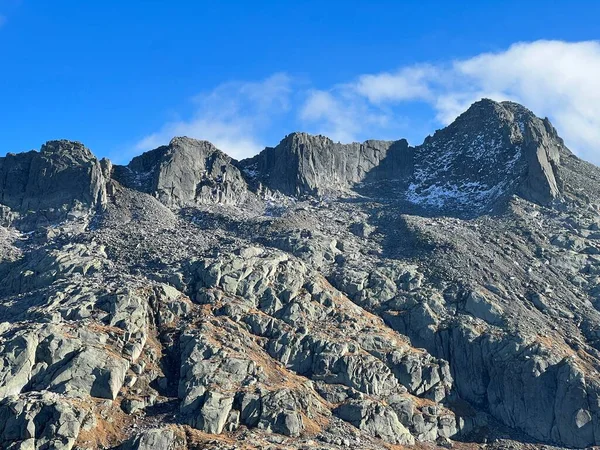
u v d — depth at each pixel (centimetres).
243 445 13462
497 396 16762
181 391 14762
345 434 14600
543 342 17188
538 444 15950
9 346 14750
